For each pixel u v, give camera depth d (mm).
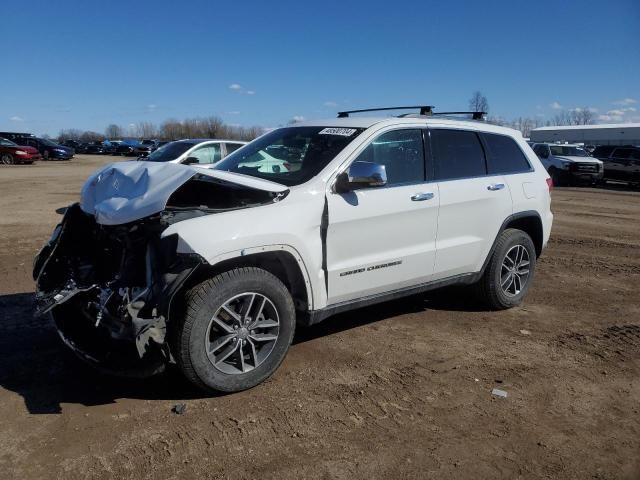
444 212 4922
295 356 4477
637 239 10453
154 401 3711
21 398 3703
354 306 4477
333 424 3477
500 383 4094
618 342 4949
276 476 2959
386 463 3100
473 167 5328
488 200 5305
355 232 4312
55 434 3293
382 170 4078
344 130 4648
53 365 4207
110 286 3670
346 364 4348
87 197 4266
